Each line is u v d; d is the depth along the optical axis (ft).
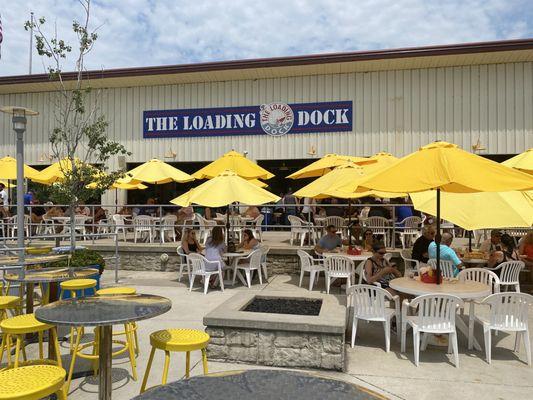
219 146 59.16
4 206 42.45
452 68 53.47
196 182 65.00
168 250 38.93
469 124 52.90
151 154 60.75
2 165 43.27
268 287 31.99
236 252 33.27
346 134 55.83
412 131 54.19
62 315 11.30
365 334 21.65
